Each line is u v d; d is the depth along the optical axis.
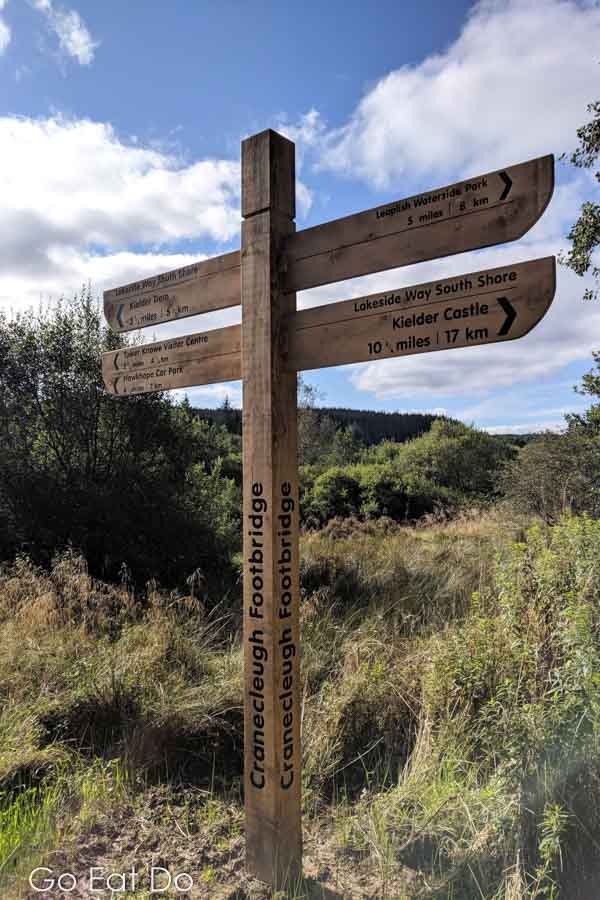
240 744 3.55
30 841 2.59
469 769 2.92
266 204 2.39
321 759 3.23
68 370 9.20
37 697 3.82
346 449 28.50
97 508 8.33
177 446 10.11
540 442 11.59
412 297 2.10
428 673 3.63
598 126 8.41
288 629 2.39
